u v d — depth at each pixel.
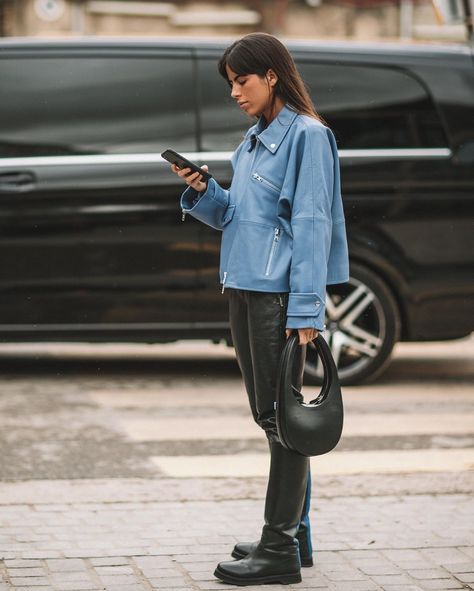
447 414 10.12
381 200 10.98
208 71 11.07
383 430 9.45
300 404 5.57
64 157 10.86
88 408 10.19
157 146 10.92
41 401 10.46
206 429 9.43
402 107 11.14
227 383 11.50
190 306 10.91
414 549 6.32
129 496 7.41
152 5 29.44
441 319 11.16
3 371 12.06
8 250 10.80
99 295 10.86
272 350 5.66
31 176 10.78
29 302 10.84
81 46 11.07
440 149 11.11
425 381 11.74
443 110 11.15
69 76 10.98
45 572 5.85
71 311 10.88
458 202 11.08
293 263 5.54
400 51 11.27
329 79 11.13
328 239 5.59
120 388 11.16
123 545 6.33
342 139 11.06
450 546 6.38
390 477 7.97
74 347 13.85
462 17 13.85
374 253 10.98
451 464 8.36
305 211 5.53
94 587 5.63
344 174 10.96
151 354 13.34
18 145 10.85
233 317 5.89
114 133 10.91
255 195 5.68
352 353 11.26
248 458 8.50
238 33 29.80
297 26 29.78
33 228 10.79
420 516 7.01
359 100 11.11
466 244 11.09
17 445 8.78
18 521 6.79
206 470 8.12
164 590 5.61
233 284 5.70
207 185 5.84
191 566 5.99
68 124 10.91
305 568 5.98
